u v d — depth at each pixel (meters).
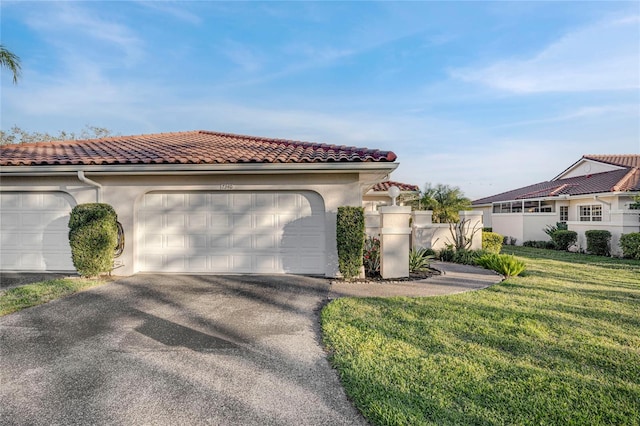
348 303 6.94
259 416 3.23
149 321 5.92
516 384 3.77
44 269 10.17
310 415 3.25
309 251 9.97
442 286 8.77
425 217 15.67
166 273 10.10
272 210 10.02
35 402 3.46
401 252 9.65
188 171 9.36
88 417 3.22
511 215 24.36
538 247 21.81
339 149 10.74
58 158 9.76
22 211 10.19
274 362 4.36
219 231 10.09
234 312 6.46
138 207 10.15
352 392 3.57
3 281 8.95
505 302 7.15
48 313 6.32
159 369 4.16
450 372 4.02
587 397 3.54
